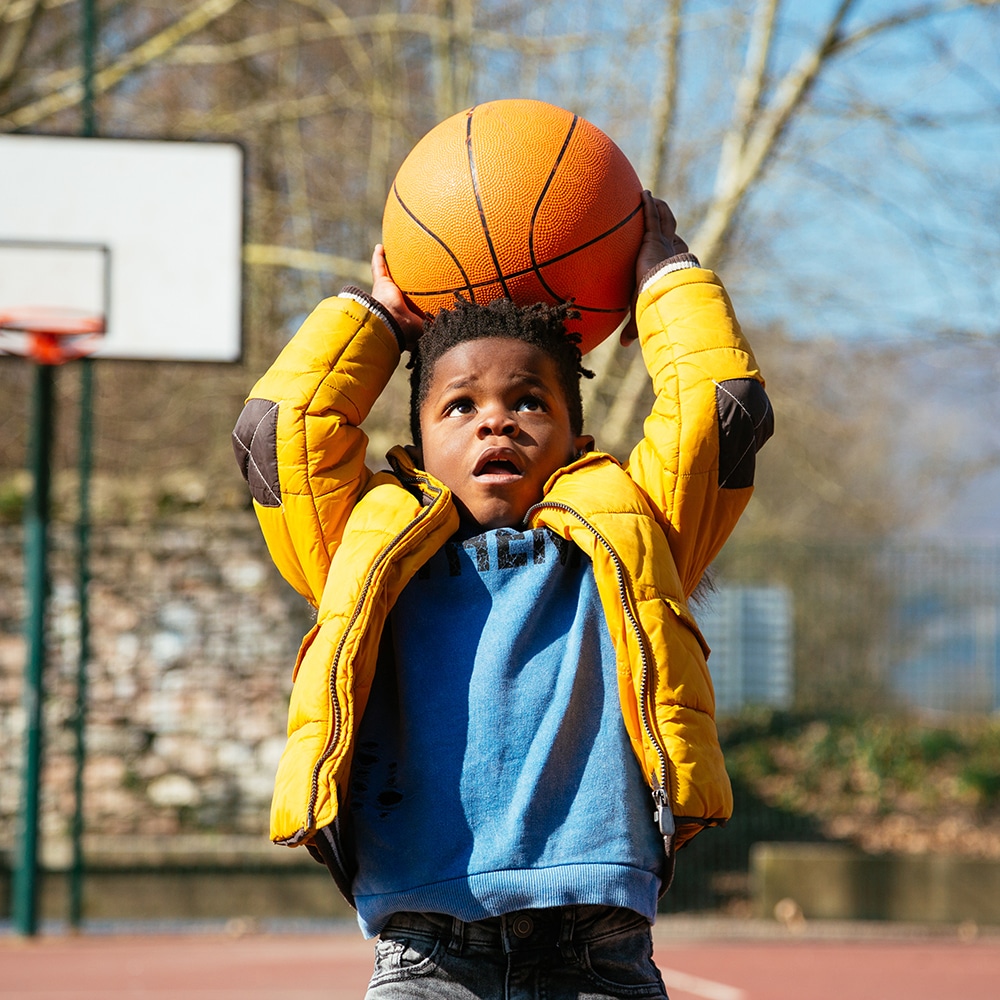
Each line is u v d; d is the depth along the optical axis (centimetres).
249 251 1548
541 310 326
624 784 300
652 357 338
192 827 1382
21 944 1173
